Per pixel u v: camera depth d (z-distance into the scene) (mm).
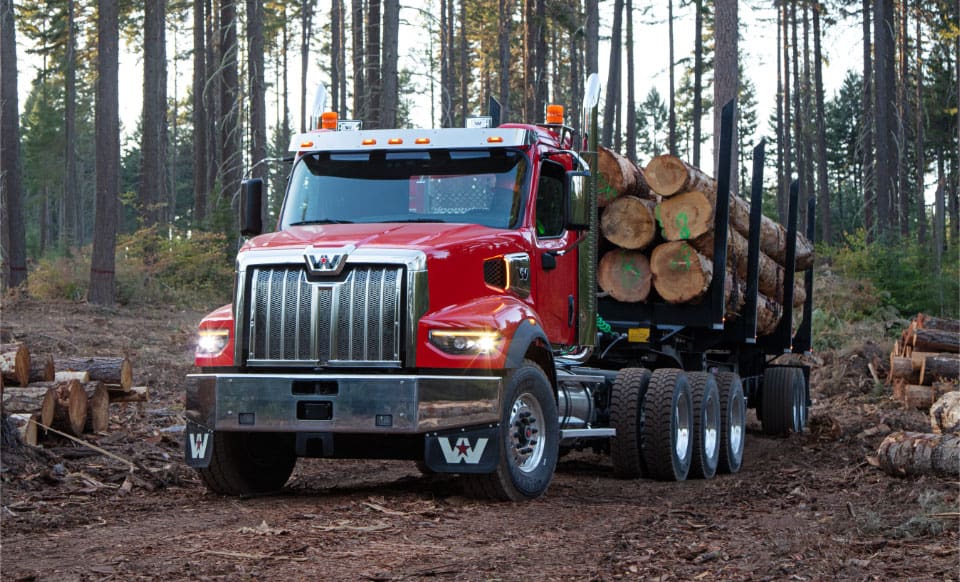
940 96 58000
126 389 12078
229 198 32656
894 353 18203
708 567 5992
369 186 8945
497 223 8695
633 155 48562
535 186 8914
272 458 8945
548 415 8484
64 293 26625
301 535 6566
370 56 29844
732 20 20250
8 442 9203
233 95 33594
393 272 7633
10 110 28000
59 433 10180
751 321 12859
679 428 10727
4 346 10750
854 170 94812
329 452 7746
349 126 9555
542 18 35438
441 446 7707
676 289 11367
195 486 9211
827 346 23188
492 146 8875
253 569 5625
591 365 11891
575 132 10281
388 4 25906
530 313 8305
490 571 5734
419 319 7602
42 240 78500
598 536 6918
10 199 27781
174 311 26750
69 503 8102
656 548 6535
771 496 9344
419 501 7926
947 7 41938
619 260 11633
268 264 7820
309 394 7590
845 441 13812
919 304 26266
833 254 29547
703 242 11477
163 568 5656
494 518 7418
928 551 6500
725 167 11664
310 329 7672
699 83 51906
